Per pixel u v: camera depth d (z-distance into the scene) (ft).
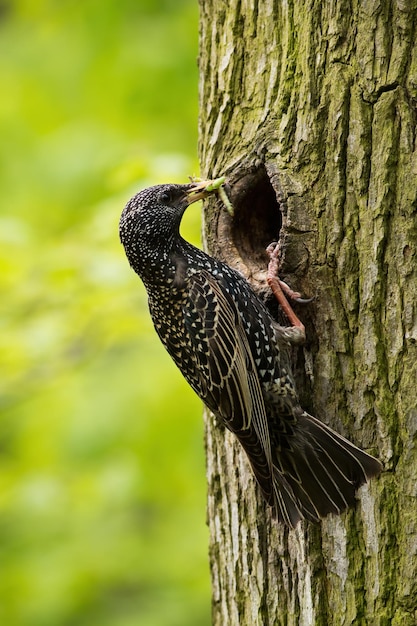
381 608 29.50
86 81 55.62
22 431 54.70
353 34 30.22
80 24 56.44
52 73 56.44
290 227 30.60
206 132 33.83
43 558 53.16
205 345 32.04
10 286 45.62
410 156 29.45
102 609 52.65
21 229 46.88
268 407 31.83
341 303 30.27
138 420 52.44
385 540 29.48
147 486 52.60
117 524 54.44
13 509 51.03
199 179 33.76
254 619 31.94
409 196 29.37
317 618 30.45
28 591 52.08
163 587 53.01
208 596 52.34
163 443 52.13
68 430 53.11
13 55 57.72
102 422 52.70
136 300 46.11
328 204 30.32
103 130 55.42
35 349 45.62
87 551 53.16
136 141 54.49
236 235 33.50
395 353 29.50
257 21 32.27
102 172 54.29
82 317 46.01
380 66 29.84
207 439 34.45
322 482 30.50
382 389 29.68
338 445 29.99
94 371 54.75
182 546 53.52
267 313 32.40
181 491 53.06
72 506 51.37
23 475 52.70
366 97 29.94
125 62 54.60
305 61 30.89
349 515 30.01
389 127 29.68
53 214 54.44
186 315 32.37
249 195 32.45
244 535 32.45
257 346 31.96
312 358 30.99
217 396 31.83
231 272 32.65
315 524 30.53
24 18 59.00
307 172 30.63
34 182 55.21
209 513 34.35
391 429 29.53
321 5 30.66
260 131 31.63
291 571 31.14
